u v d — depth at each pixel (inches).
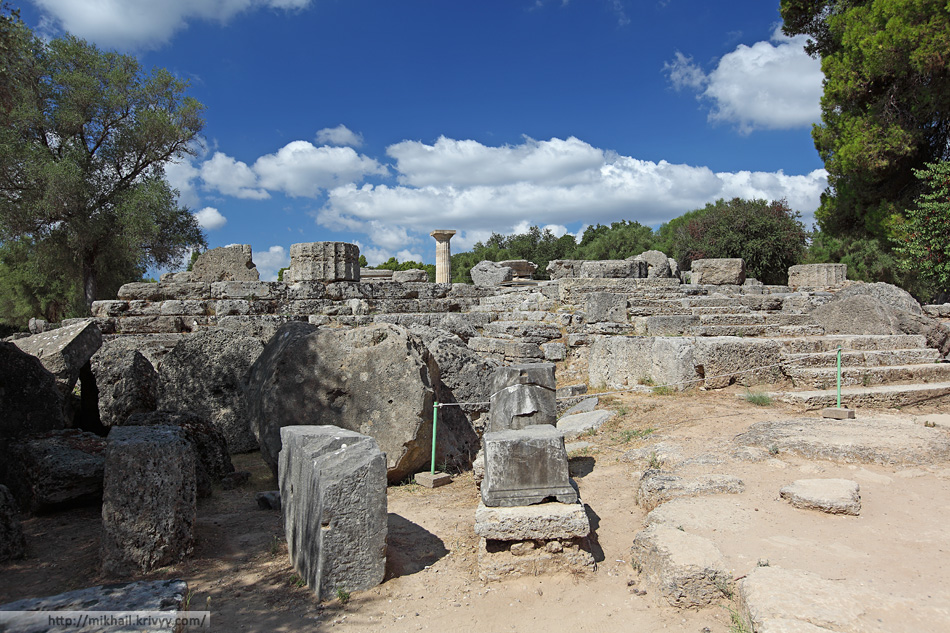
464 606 162.1
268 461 280.8
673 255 1600.6
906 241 588.1
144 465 182.9
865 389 330.6
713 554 156.7
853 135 760.3
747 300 585.3
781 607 126.1
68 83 864.3
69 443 248.1
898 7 689.0
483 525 174.6
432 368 305.1
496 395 255.0
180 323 554.9
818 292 661.9
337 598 163.8
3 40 326.3
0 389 263.9
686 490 204.1
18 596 161.9
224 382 362.6
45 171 793.6
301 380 280.2
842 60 785.6
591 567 175.9
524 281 891.4
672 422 303.1
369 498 170.1
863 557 154.6
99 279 1001.5
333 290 600.4
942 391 330.6
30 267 1023.0
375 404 275.6
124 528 178.7
